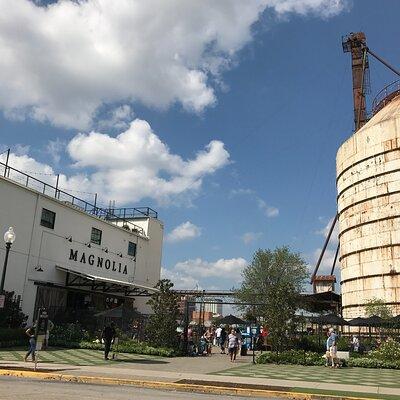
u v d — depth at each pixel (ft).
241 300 190.08
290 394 45.32
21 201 103.45
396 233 129.49
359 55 226.17
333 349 79.20
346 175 150.51
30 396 36.22
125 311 102.68
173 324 93.71
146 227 162.09
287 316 90.12
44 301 108.68
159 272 166.09
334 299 156.56
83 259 124.06
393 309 125.90
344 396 44.11
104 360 73.10
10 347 85.30
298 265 196.03
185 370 64.85
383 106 168.35
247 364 80.33
